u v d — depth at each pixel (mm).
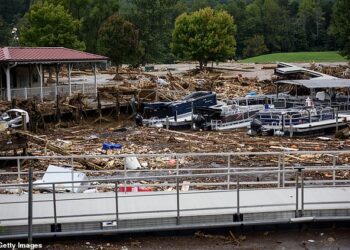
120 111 46812
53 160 25656
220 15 91750
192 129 40031
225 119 40219
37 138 28344
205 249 12023
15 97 41438
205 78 70438
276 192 14781
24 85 47750
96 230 12312
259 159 26625
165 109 43250
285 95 50094
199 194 14594
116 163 24375
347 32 82125
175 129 40344
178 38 91125
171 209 13141
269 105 44969
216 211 12977
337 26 84000
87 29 99875
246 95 53344
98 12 99188
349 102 46250
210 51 88625
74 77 73125
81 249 11953
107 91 49688
